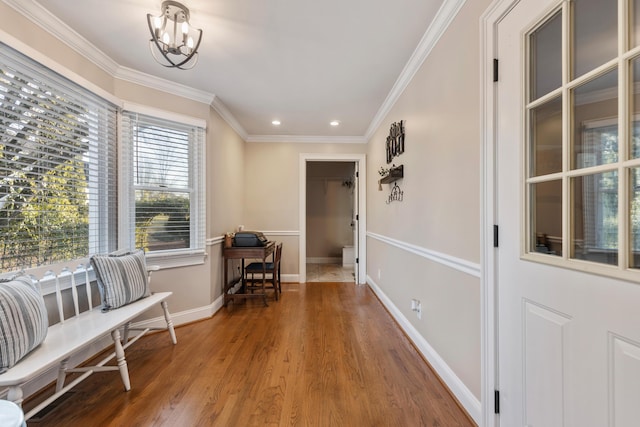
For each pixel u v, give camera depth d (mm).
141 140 2590
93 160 2223
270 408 1583
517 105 1184
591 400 889
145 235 2625
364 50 2154
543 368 1062
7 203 1644
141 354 2207
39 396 1681
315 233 6645
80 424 1459
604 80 872
